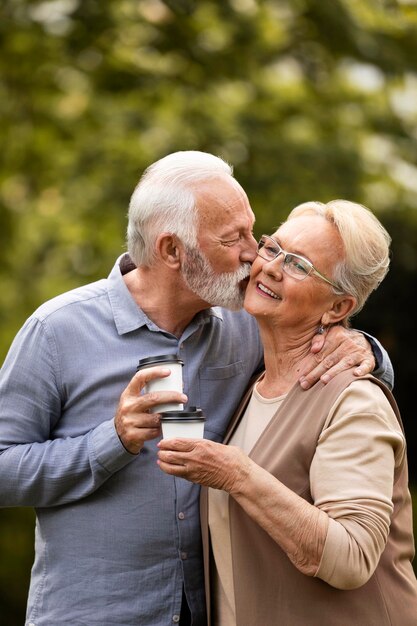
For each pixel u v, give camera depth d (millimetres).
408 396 10805
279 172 9828
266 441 3094
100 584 3234
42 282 10648
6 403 3287
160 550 3242
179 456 2867
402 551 3068
